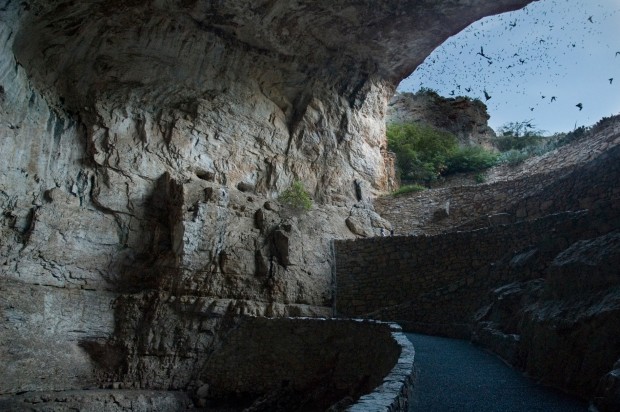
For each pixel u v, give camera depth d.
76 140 12.06
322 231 14.53
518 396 5.29
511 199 14.65
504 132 27.28
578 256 6.48
